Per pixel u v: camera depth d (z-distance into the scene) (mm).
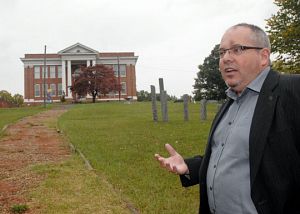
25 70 88938
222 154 2836
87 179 8844
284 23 20156
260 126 2615
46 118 32750
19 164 10984
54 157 12094
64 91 87062
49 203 7191
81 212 6707
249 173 2660
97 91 79250
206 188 3066
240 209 2682
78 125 23641
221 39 2977
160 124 22234
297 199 2600
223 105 3105
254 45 2828
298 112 2566
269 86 2705
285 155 2543
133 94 90938
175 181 8422
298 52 19766
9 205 7172
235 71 2852
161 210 6566
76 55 87438
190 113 34188
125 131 18953
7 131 20500
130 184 8250
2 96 81250
